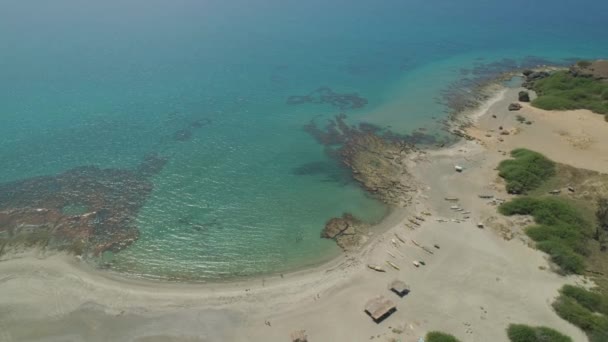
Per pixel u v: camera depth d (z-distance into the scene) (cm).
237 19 17012
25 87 9919
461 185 6044
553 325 3722
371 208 5678
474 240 4906
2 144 7344
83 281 4506
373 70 11269
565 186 5756
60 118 8381
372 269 4584
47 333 3894
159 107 8950
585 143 6869
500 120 8038
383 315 3925
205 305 4216
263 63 11825
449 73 10912
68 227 5309
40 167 6681
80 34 14588
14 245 5006
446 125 7956
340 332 3822
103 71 11081
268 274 4659
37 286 4419
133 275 4638
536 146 6925
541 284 4191
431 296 4144
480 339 3659
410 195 5891
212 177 6438
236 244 5122
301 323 3953
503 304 3997
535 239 4775
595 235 4781
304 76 10869
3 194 5956
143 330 3928
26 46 13075
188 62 11875
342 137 7594
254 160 6888
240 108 8925
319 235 5225
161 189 6131
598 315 3809
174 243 5128
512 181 5894
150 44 13538
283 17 17275
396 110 8725
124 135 7738
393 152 7019
